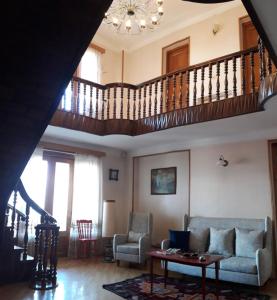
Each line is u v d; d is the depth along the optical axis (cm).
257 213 536
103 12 223
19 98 266
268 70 400
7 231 456
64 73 257
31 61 242
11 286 438
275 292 435
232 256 492
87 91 640
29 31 222
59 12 214
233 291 439
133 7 599
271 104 408
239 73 595
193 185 629
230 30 644
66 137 631
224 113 471
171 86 670
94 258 659
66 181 692
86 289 434
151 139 640
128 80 826
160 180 712
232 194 571
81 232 664
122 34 777
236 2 639
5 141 301
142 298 399
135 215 666
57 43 234
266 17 243
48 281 456
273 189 525
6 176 339
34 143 312
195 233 543
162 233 689
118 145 714
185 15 700
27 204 478
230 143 589
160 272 547
